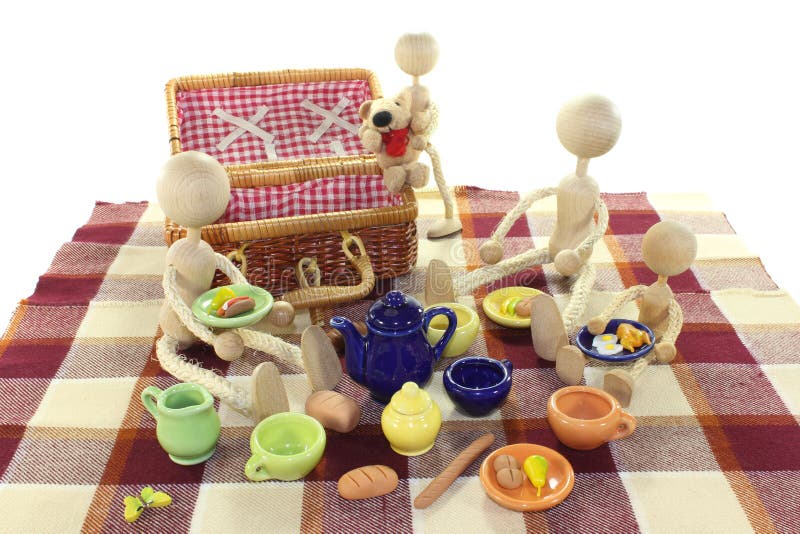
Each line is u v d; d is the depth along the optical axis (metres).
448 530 0.41
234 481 0.43
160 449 0.45
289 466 0.42
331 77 0.67
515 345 0.51
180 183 0.46
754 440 0.45
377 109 0.54
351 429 0.45
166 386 0.48
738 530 0.40
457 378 0.46
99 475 0.43
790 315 0.53
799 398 0.47
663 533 0.40
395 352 0.45
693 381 0.48
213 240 0.51
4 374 0.49
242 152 0.66
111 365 0.50
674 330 0.49
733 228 0.61
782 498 0.42
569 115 0.52
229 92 0.67
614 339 0.49
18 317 0.53
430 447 0.44
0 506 0.42
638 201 0.65
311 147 0.66
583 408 0.45
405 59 0.53
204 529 0.41
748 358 0.50
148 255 0.60
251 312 0.48
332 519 0.41
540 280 0.56
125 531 0.41
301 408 0.47
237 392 0.45
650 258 0.49
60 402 0.47
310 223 0.52
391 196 0.59
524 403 0.47
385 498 0.42
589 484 0.42
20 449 0.45
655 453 0.44
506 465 0.42
